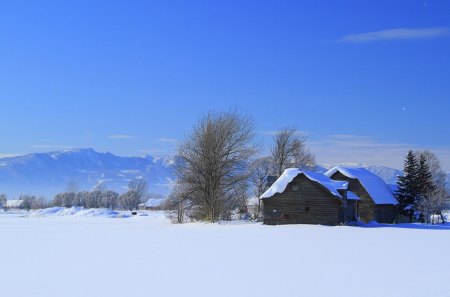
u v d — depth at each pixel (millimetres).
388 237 47750
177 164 77375
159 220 90812
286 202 68500
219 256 32469
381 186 87938
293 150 97000
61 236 51688
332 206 66562
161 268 27266
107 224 81312
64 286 22281
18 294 20719
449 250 36250
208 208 76125
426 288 21422
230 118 77562
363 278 24000
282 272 25828
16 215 141875
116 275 25062
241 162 77562
